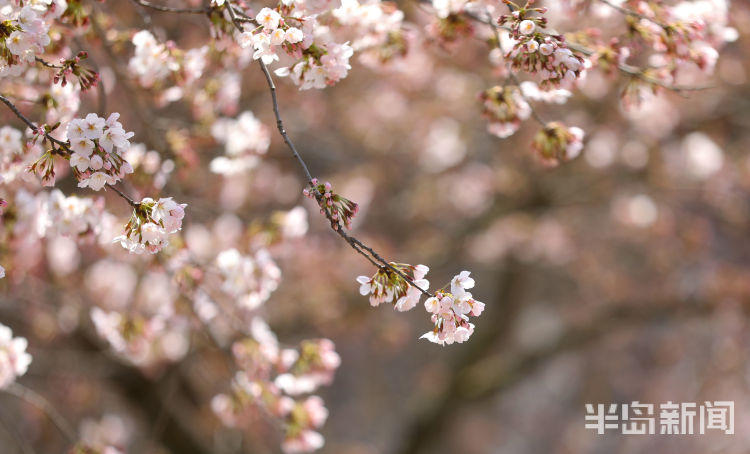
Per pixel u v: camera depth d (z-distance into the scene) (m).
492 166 9.59
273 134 7.47
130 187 4.25
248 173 6.96
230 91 4.32
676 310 9.48
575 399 14.97
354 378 14.68
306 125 8.98
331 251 8.12
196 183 5.84
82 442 4.41
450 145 9.13
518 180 9.28
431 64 7.88
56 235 3.95
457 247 9.34
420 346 14.75
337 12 3.57
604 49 3.52
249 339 4.59
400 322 8.21
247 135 4.54
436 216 10.04
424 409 11.19
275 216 4.70
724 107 8.20
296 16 2.85
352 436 14.48
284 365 4.53
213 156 5.69
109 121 2.53
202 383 8.03
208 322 4.84
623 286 9.56
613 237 9.80
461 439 14.98
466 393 10.98
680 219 9.15
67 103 3.37
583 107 8.20
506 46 3.56
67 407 7.41
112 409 8.66
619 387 12.78
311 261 7.70
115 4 5.13
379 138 9.56
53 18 3.16
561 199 9.41
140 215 2.56
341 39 3.93
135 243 2.56
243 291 4.27
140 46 3.69
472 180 9.48
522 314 12.39
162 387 7.33
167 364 6.40
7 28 2.69
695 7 3.69
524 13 2.87
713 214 9.41
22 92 3.64
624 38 3.54
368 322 8.20
